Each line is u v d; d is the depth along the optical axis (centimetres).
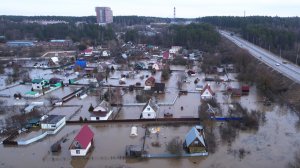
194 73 8250
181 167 3369
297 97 5653
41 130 4453
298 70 7481
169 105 5578
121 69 9069
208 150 3734
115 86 6969
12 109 5434
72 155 3634
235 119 4659
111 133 4344
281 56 9775
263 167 3334
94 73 8350
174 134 4262
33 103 5659
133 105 5569
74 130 4469
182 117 4862
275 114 5088
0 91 6750
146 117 4825
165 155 3575
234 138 4094
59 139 4172
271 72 7388
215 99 5809
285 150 3734
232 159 3522
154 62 9900
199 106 5284
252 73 7550
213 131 4322
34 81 6800
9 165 3475
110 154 3681
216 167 3350
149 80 6781
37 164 3488
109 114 5016
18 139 4184
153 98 6022
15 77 8038
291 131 4341
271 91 6259
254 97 6100
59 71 8894
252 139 4069
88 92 6500
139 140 4078
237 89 6222
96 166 3412
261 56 9719
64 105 5656
